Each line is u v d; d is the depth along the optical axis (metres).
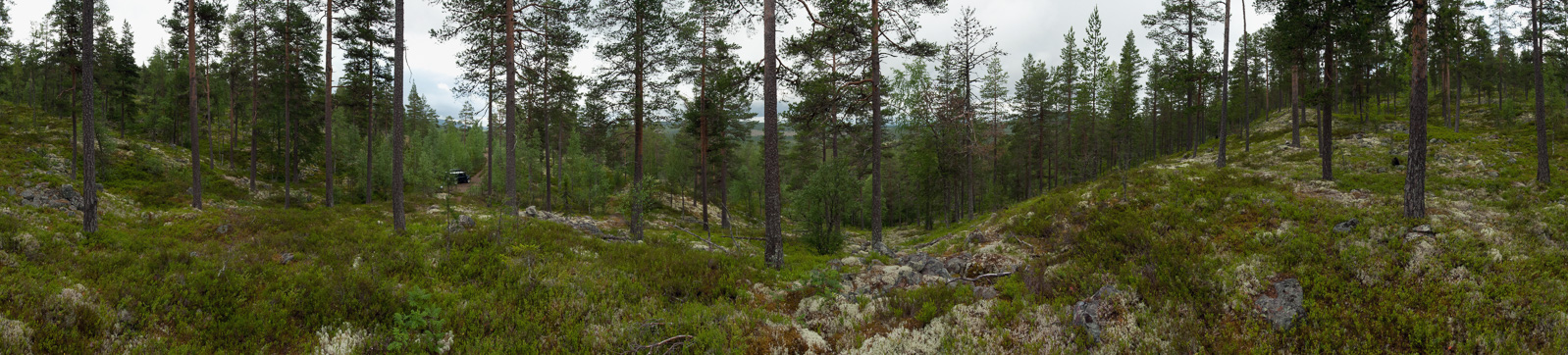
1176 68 34.50
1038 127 39.97
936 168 33.09
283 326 7.20
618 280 10.06
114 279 8.43
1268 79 50.62
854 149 30.39
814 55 16.08
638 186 18.61
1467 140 28.09
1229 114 50.94
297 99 30.78
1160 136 58.75
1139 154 55.88
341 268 9.73
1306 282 7.88
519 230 14.00
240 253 10.66
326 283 8.59
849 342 7.60
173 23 21.78
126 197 22.05
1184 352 6.60
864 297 9.47
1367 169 21.27
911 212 62.31
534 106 34.09
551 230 15.27
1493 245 8.38
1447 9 10.89
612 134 26.42
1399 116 48.84
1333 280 7.79
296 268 10.07
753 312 8.63
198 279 8.31
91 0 12.58
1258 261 8.95
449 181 40.06
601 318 8.05
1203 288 8.08
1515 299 6.71
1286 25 19.72
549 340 7.20
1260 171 20.95
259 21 29.09
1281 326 7.00
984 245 15.00
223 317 7.36
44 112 45.62
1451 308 6.79
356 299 7.95
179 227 14.64
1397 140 29.52
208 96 33.88
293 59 27.61
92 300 7.27
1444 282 7.37
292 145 35.16
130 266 9.24
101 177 26.55
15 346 5.67
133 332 6.58
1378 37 18.84
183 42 23.31
